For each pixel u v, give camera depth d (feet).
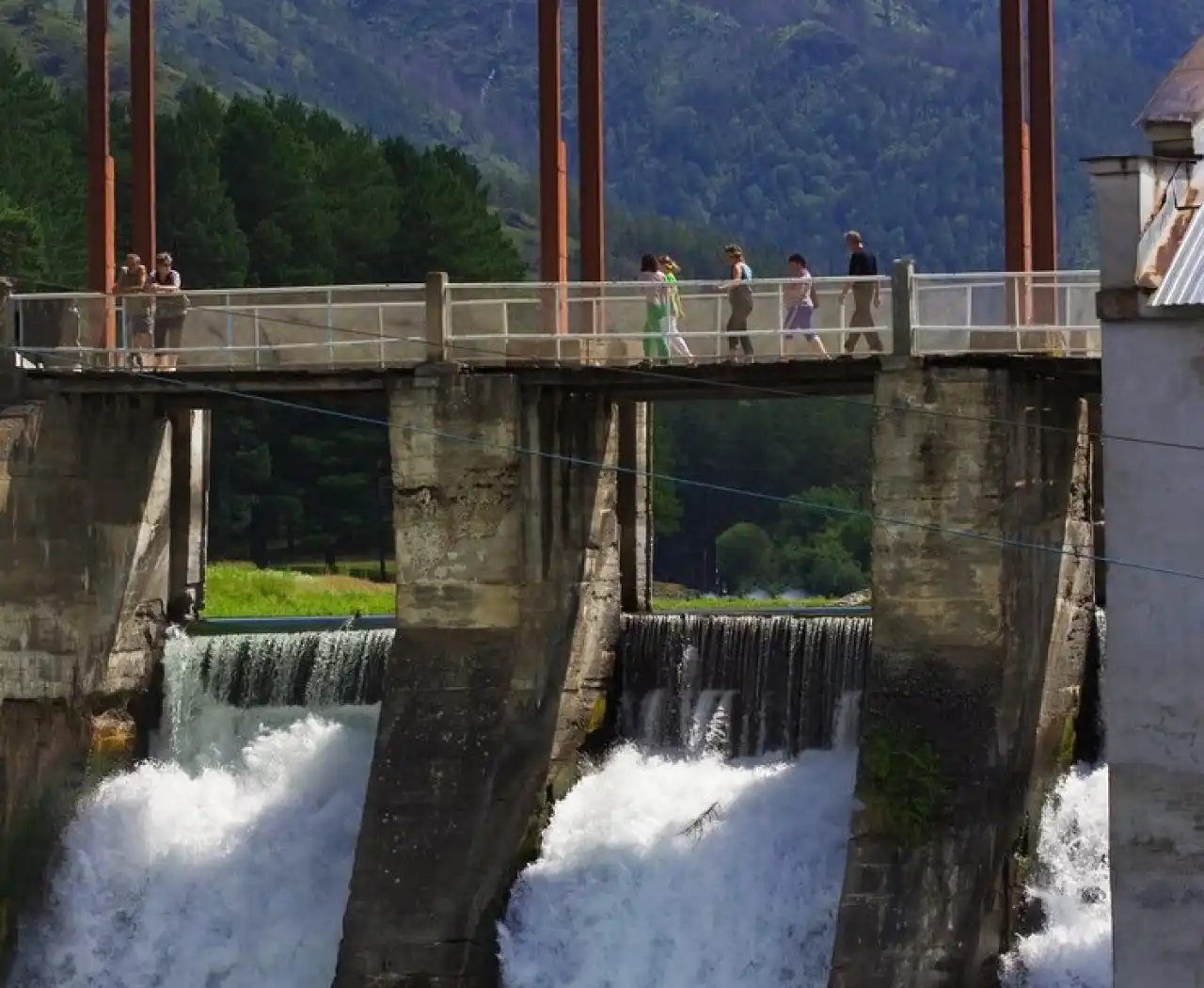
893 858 170.91
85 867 203.00
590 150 212.64
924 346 178.29
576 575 199.11
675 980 181.57
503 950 185.26
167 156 424.87
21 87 514.68
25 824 202.59
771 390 194.29
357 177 432.25
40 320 204.13
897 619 176.86
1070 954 175.42
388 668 189.37
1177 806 142.41
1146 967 143.13
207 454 227.81
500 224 465.88
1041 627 184.34
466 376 189.47
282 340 197.16
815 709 196.65
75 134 516.32
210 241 407.03
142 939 200.03
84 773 206.49
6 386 204.33
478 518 188.65
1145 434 142.61
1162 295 142.41
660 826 189.67
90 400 206.49
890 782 172.14
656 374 186.80
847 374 183.21
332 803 203.21
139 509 212.64
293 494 390.83
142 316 201.67
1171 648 142.31
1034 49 208.85
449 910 181.06
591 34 212.64
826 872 182.39
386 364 192.85
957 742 172.35
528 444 190.60
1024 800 180.86
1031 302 178.09
